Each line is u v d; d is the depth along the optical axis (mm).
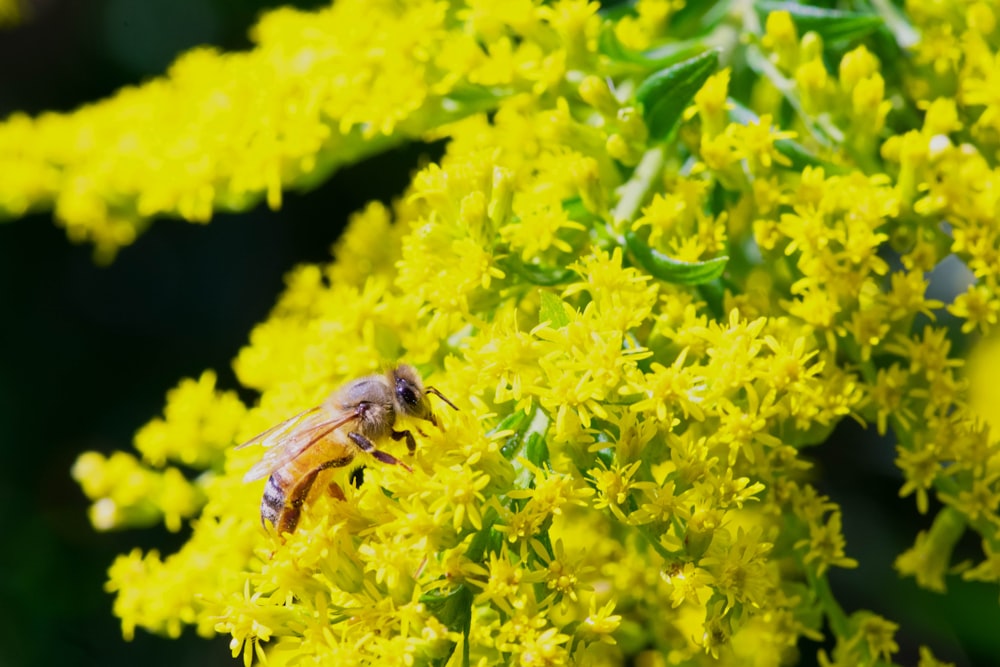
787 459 205
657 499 196
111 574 221
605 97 209
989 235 209
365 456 203
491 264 204
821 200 208
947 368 210
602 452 198
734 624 198
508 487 197
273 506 203
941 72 217
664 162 210
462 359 208
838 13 216
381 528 195
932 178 209
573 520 212
